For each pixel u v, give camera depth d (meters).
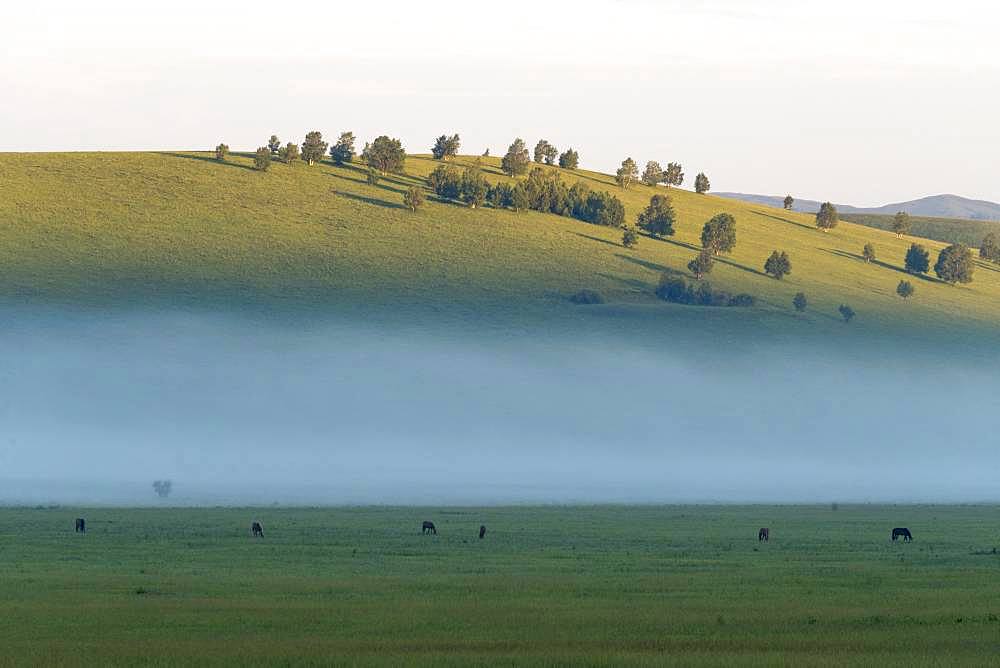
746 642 116.94
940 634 122.31
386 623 127.19
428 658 107.12
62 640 117.50
